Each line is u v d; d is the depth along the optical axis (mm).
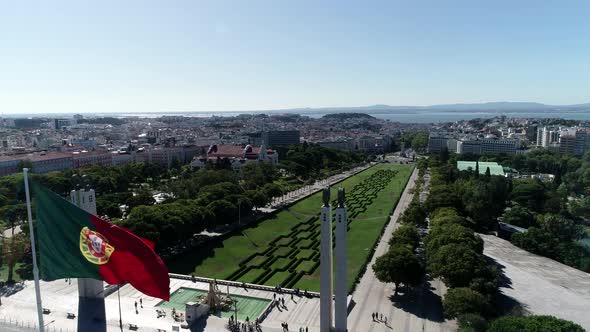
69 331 125125
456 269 146750
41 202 79625
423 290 162625
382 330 131000
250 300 151750
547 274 183375
